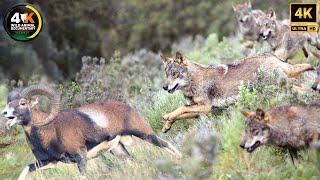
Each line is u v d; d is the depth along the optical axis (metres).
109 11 38.91
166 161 12.12
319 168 11.32
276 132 11.61
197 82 15.09
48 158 13.66
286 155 12.18
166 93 17.80
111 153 14.21
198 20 42.12
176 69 15.01
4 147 17.28
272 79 14.77
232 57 23.00
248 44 23.77
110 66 23.00
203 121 14.77
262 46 23.05
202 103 15.09
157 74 23.75
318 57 14.46
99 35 37.50
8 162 15.91
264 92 14.25
